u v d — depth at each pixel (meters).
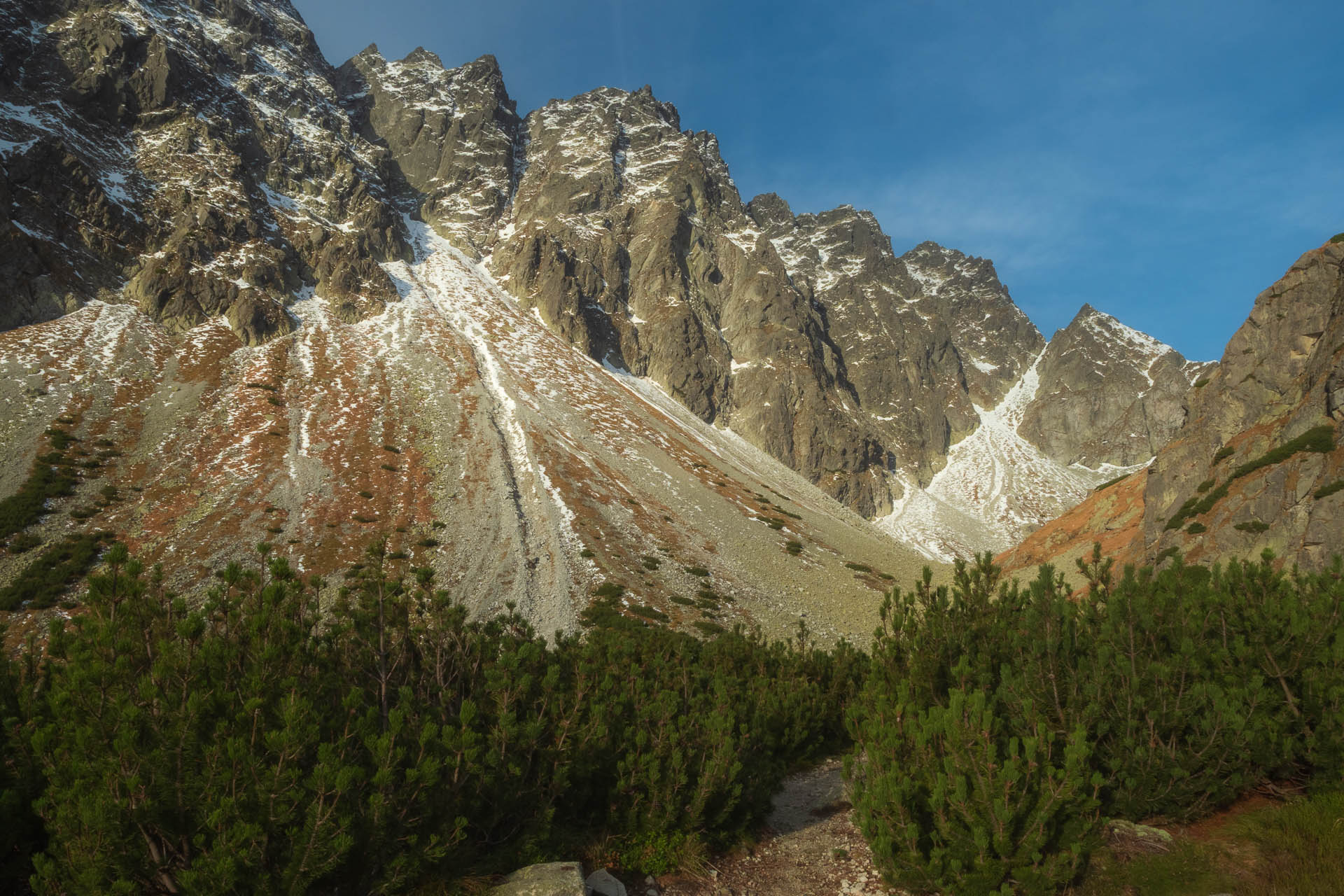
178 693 9.23
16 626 45.88
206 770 8.43
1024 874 9.55
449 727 10.69
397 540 67.56
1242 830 10.49
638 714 14.42
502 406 109.06
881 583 89.50
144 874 8.16
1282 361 52.94
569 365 144.50
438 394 105.62
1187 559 45.72
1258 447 49.25
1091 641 14.14
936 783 10.55
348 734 9.93
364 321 129.00
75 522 60.00
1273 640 12.75
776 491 124.69
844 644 29.38
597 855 12.20
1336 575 15.43
